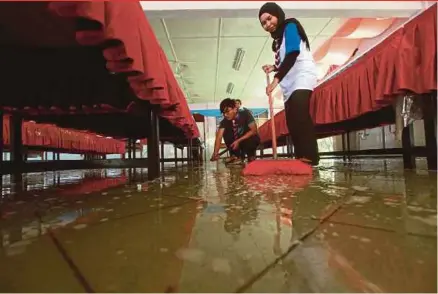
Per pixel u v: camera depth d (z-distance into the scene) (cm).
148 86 104
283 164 150
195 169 264
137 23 86
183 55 589
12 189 126
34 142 293
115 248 40
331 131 339
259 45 549
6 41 110
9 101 130
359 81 201
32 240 45
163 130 312
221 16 363
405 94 146
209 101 1041
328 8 362
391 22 458
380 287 27
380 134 493
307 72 167
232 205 69
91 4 61
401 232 44
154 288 28
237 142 290
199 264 33
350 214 56
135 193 97
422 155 161
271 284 28
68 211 68
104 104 136
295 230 46
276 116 437
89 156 565
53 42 110
